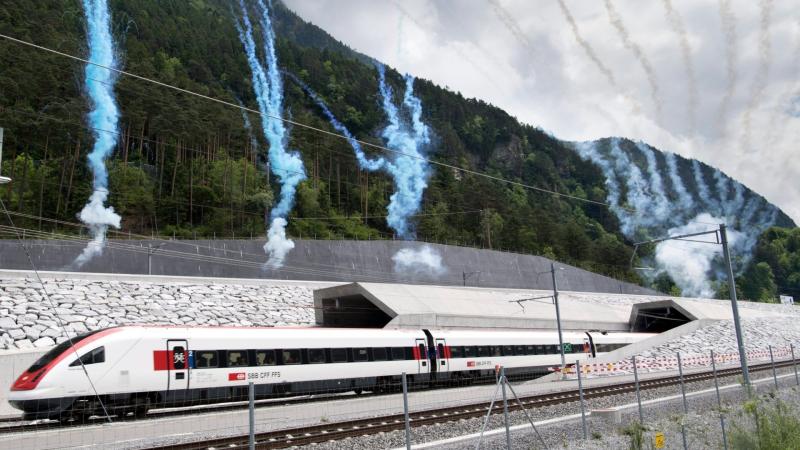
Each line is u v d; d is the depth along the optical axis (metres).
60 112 89.31
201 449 16.91
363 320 49.66
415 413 23.28
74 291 41.62
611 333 55.16
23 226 75.31
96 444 18.02
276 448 17.59
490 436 19.95
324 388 32.47
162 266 54.16
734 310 31.61
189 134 101.69
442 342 39.16
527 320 53.31
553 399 27.70
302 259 65.06
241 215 96.62
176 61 138.25
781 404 24.95
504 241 135.75
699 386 34.47
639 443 19.44
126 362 25.28
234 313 46.75
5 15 98.38
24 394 22.94
